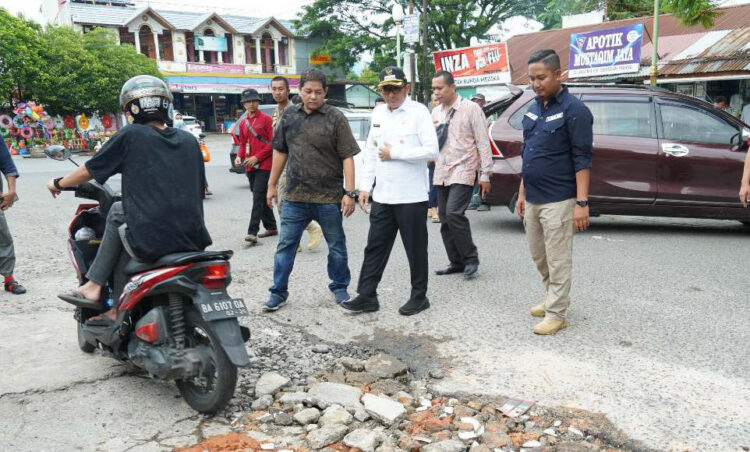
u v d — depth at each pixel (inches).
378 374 136.1
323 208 180.4
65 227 314.8
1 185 194.7
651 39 634.8
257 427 115.6
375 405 120.1
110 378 135.9
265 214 288.2
